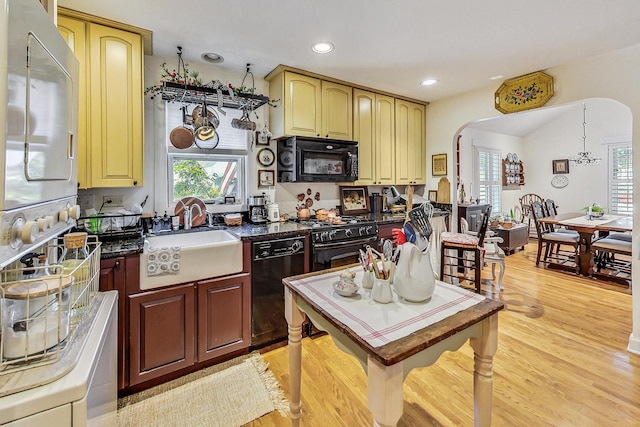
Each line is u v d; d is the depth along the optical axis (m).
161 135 2.39
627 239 4.00
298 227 2.47
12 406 0.71
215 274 1.99
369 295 1.27
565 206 6.36
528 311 2.90
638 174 2.18
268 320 2.24
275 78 2.73
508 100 2.91
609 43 2.18
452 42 2.16
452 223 3.52
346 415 1.62
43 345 0.86
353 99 3.04
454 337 1.06
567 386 1.82
